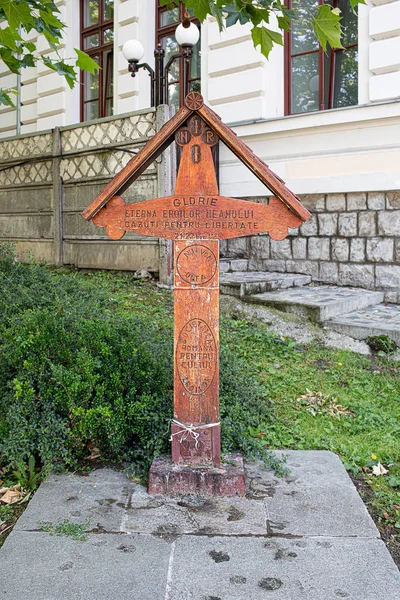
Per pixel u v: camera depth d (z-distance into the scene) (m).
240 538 2.88
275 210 3.35
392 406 4.82
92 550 2.78
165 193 7.61
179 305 3.42
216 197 3.37
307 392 5.00
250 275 8.48
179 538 2.88
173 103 10.84
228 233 3.38
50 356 3.86
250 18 3.58
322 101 8.80
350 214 8.21
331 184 8.21
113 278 8.06
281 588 2.51
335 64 8.72
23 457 3.79
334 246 8.40
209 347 3.41
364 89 7.98
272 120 8.66
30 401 3.62
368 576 2.60
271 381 5.14
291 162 8.65
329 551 2.78
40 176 9.35
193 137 3.36
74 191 8.88
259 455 3.77
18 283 6.06
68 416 3.72
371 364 5.71
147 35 10.79
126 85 10.98
